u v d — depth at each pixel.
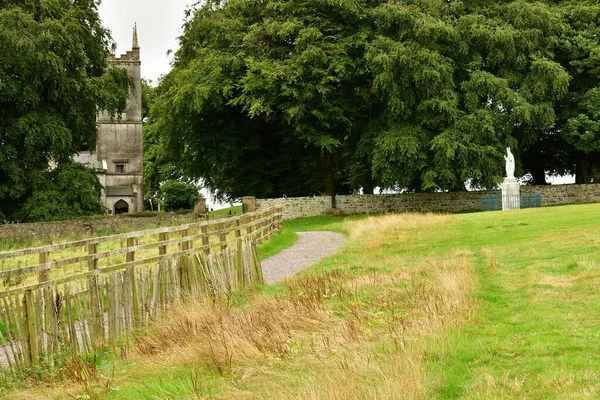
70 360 8.53
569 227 18.48
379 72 37.09
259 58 38.59
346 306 10.40
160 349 9.07
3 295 8.06
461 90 39.25
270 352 8.10
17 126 34.50
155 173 72.00
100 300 9.71
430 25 36.94
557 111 43.31
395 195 43.09
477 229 20.98
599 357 6.86
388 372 6.43
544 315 8.82
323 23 39.03
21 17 33.88
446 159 36.38
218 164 43.66
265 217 23.98
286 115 38.50
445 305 9.52
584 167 47.28
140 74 64.94
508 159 35.12
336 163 46.72
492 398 5.86
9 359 8.05
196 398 6.62
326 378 6.50
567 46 40.97
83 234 30.91
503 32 37.88
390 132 37.38
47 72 33.78
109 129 64.50
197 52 41.47
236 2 41.03
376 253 17.98
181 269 12.21
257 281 14.84
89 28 39.94
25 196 37.00
